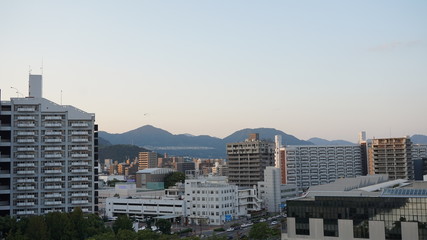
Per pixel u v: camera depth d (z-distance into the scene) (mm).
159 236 193625
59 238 197250
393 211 163125
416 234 159000
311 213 176375
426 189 169625
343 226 170500
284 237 181250
